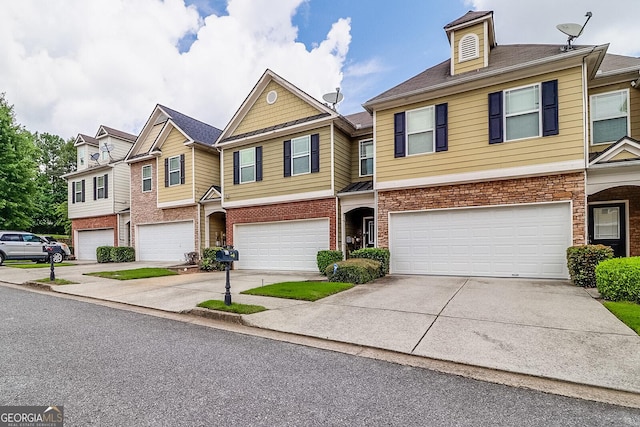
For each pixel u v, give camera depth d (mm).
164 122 17094
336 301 6770
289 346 4527
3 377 3447
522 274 8781
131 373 3574
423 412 2783
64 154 39000
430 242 9977
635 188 9211
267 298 7156
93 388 3203
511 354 3951
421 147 10047
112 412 2752
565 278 8312
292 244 12656
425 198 10008
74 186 21891
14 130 20703
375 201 10781
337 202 11742
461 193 9523
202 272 12469
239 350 4355
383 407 2865
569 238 8289
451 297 6816
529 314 5402
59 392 3113
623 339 4203
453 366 3781
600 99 9422
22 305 7195
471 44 9773
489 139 9086
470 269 9414
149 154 16594
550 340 4289
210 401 2955
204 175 15820
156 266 14367
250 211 13578
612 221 9531
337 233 11664
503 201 8984
